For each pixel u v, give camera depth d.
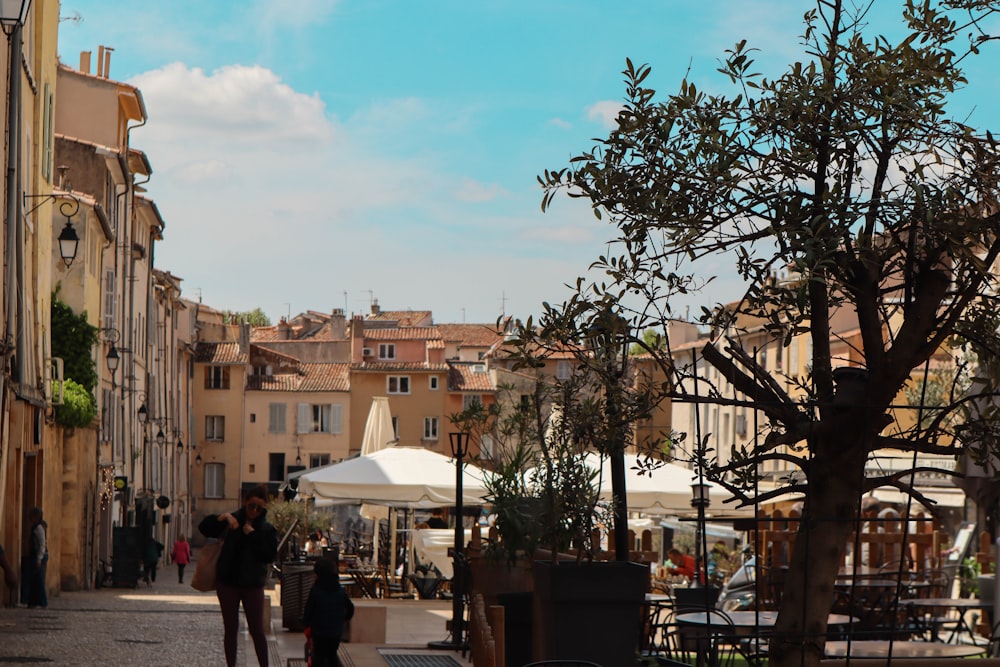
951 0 5.89
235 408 92.31
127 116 52.16
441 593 25.92
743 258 5.74
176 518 73.38
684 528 31.72
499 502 12.80
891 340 6.23
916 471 6.14
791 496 22.27
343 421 93.00
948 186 5.63
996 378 6.18
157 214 56.47
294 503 58.94
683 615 12.87
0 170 23.38
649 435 6.55
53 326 35.88
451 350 125.06
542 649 10.23
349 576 28.31
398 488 22.80
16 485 24.42
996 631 10.65
